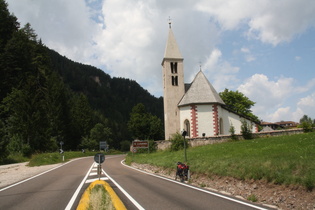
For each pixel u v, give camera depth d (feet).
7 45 217.56
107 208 27.20
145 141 136.67
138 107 237.45
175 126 155.02
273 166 39.55
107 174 65.10
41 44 276.21
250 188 37.63
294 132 96.48
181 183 48.34
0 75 210.38
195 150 87.20
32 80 200.85
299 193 31.14
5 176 71.20
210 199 33.27
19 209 29.96
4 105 193.47
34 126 176.24
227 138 104.88
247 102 192.65
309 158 39.55
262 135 101.40
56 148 199.31
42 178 61.82
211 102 132.77
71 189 43.34
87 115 295.69
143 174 64.49
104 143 236.43
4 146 126.41
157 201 32.35
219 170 47.70
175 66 163.02
